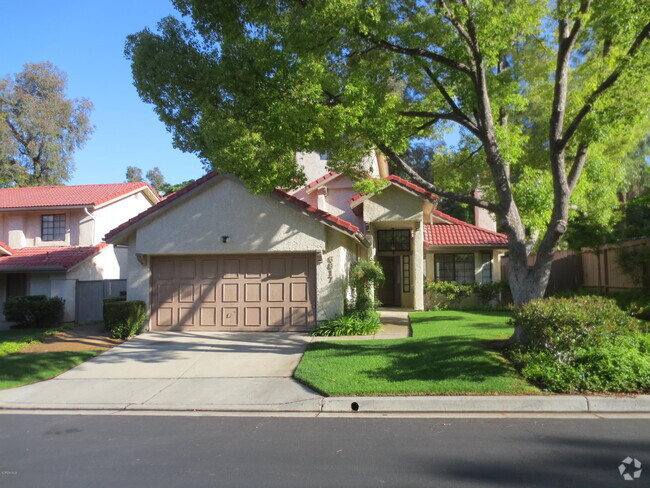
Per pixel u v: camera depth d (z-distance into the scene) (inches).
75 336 542.6
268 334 535.2
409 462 213.8
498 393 304.0
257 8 392.5
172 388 357.7
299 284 551.2
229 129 395.9
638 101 360.2
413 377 337.7
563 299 345.1
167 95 425.1
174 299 563.5
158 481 200.2
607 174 551.2
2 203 872.3
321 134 406.0
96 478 205.2
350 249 635.5
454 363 356.8
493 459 214.8
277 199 538.6
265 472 206.8
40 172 1525.6
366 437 249.6
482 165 588.7
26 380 382.0
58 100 1540.4
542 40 524.1
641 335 373.7
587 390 304.7
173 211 556.1
